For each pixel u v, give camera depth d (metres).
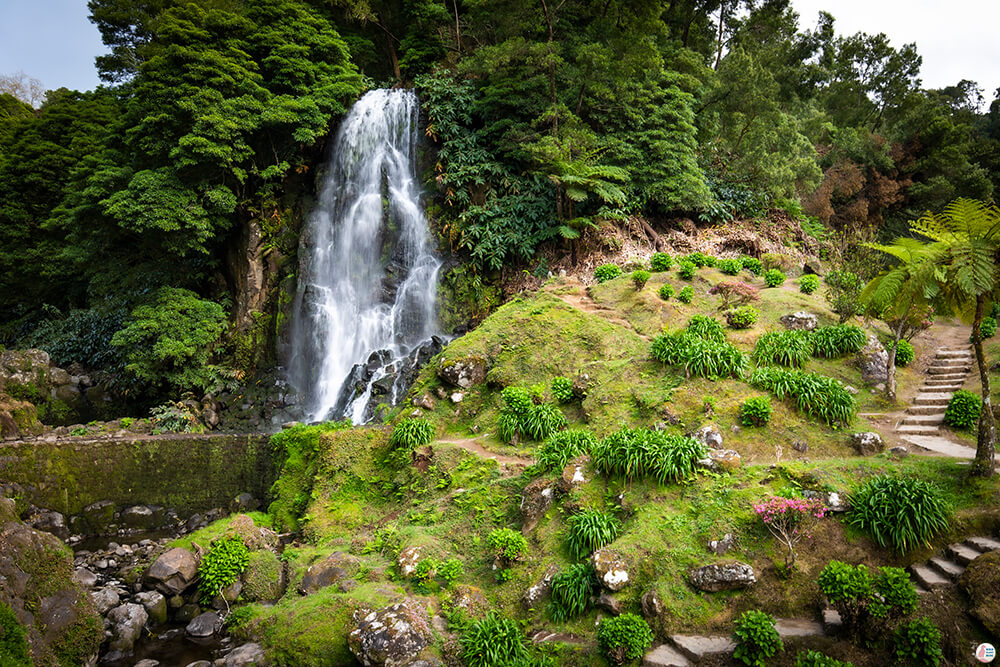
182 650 9.81
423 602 9.34
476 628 8.64
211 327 19.84
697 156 24.52
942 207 34.16
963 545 8.12
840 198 32.53
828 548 8.59
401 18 29.00
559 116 20.92
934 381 13.52
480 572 10.24
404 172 23.50
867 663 6.96
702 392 12.07
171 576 10.94
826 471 9.55
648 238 21.73
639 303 16.86
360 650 8.44
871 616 7.03
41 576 9.05
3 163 26.08
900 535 8.28
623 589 8.59
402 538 11.28
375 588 9.80
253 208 22.02
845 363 13.66
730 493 9.48
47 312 27.50
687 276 18.03
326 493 13.50
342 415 19.00
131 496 14.98
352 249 22.34
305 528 12.91
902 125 36.94
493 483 11.77
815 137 33.12
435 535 11.21
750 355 13.66
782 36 36.78
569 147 19.81
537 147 19.72
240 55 21.39
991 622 6.79
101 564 12.68
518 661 8.13
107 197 20.44
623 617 8.00
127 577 11.80
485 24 25.14
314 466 14.30
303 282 21.70
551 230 20.73
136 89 20.03
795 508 8.48
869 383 13.17
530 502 10.73
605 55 20.67
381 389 18.61
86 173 22.98
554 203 21.34
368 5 26.66
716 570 8.37
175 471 15.38
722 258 21.20
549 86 21.88
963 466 9.27
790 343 13.44
